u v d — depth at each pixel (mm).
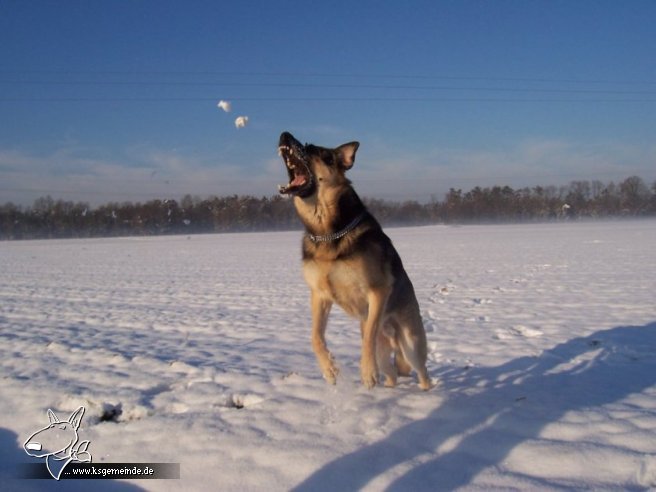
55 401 2533
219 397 2500
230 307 5113
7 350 3510
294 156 2367
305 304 5113
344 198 2387
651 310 4043
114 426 2258
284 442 2023
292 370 2854
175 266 10367
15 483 1899
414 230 27047
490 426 2066
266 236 26188
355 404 2338
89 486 1878
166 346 3523
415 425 2107
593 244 12227
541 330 3541
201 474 1875
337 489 1733
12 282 8039
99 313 4988
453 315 4207
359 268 2326
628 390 2361
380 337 2545
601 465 1759
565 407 2195
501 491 1660
